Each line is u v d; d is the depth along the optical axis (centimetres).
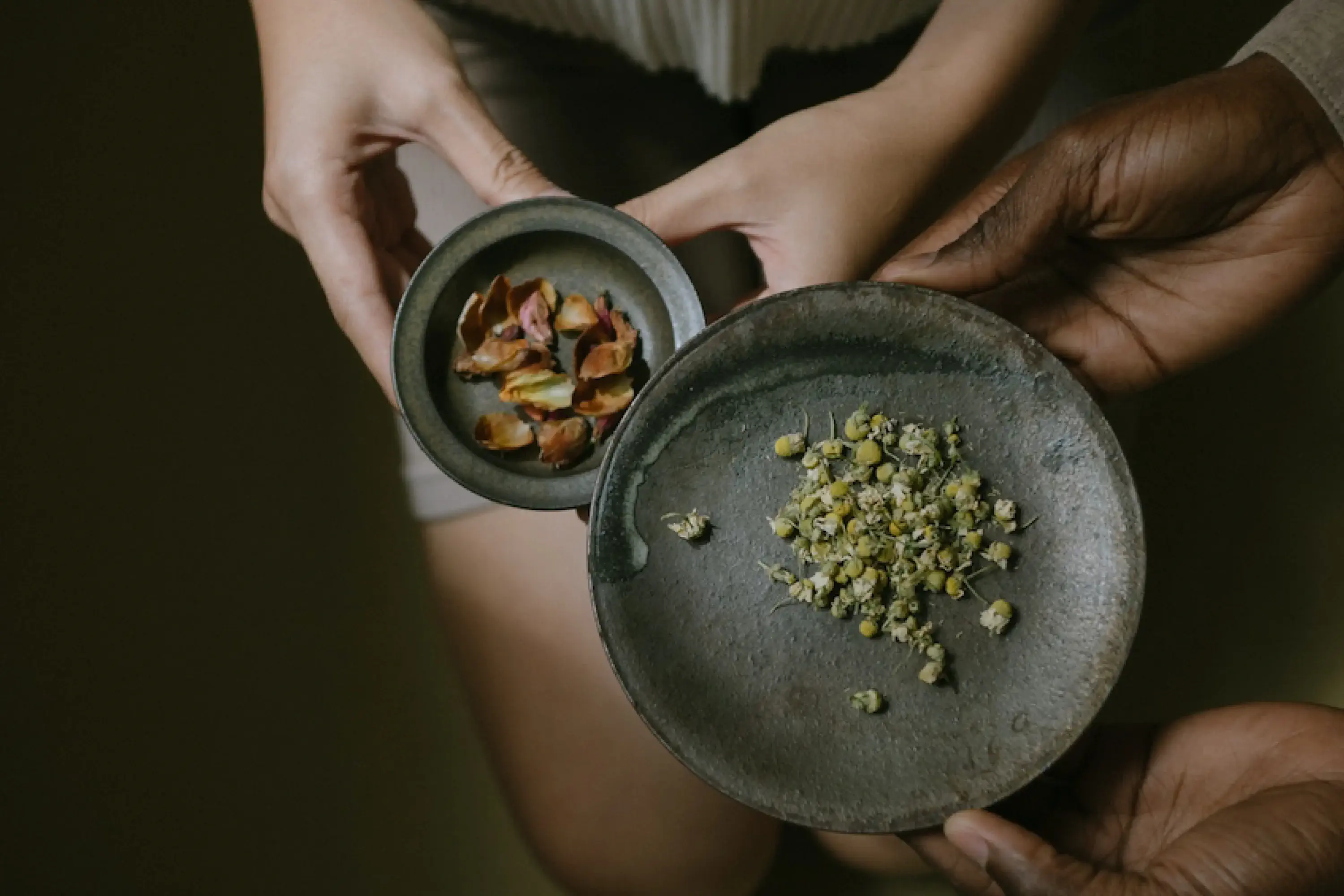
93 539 79
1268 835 48
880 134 60
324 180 60
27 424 79
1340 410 84
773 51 72
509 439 58
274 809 80
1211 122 53
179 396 82
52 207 80
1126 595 52
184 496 81
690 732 53
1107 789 55
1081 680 52
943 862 53
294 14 60
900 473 55
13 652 77
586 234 58
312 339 84
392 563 84
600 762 73
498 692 74
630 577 54
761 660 54
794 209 59
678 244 60
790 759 53
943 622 54
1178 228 57
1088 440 53
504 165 59
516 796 76
